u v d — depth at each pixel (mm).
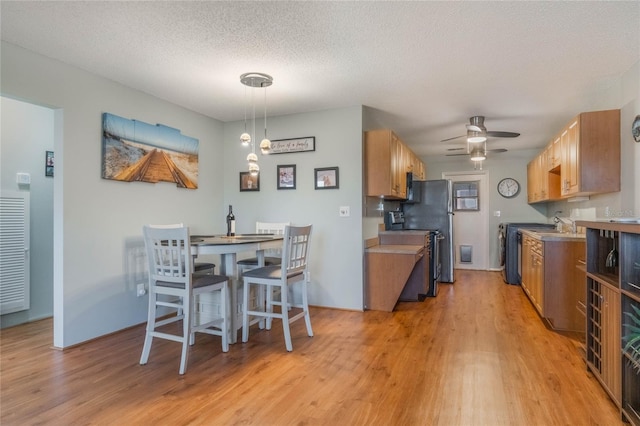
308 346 2945
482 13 2152
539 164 5516
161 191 3742
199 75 3105
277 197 4379
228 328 3014
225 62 2842
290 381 2324
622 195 3059
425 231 4816
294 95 3625
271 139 4391
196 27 2322
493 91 3498
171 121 3854
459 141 5715
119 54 2707
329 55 2723
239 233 4555
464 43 2527
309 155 4215
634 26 2287
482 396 2129
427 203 5574
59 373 2434
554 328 3363
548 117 4426
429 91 3510
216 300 3156
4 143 3467
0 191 3379
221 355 2758
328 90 3479
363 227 4055
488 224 7000
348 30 2357
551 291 3367
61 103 2824
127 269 3363
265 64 2875
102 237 3141
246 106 3982
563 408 1993
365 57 2750
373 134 4074
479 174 7078
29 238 3621
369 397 2123
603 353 2182
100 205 3125
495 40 2482
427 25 2291
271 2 2047
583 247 3270
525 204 6766
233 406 2023
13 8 2102
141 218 3510
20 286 3521
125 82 3264
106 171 3143
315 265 4172
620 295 1903
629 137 2938
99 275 3111
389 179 4008
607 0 2016
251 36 2438
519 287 5359
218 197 4559
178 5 2080
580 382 2297
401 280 3941
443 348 2895
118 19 2229
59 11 2137
